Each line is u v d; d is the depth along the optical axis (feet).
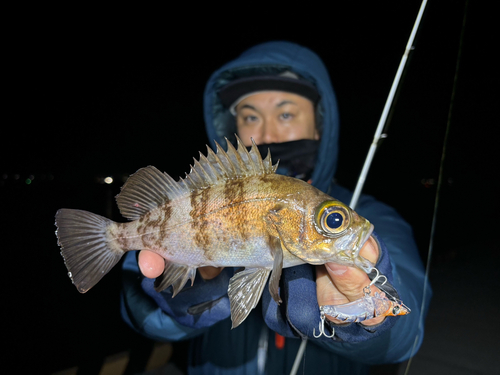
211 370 1.57
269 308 1.08
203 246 0.98
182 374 2.48
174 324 1.42
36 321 3.84
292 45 1.94
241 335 1.55
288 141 1.80
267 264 0.96
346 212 0.91
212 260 0.99
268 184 0.98
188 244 0.99
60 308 4.27
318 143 1.82
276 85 1.84
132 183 1.06
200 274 1.13
